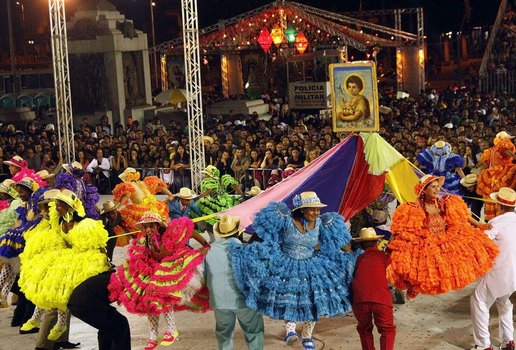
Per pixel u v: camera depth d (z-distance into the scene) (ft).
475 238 27.04
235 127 85.15
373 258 26.53
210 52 132.16
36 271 27.71
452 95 112.88
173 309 27.55
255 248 26.08
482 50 170.40
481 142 59.47
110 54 97.86
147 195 39.37
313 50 118.42
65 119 64.23
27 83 145.79
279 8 118.42
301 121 81.82
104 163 67.82
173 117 104.01
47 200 29.30
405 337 29.96
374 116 33.91
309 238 26.32
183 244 26.43
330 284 26.00
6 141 79.46
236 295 26.13
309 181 33.76
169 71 126.62
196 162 58.75
